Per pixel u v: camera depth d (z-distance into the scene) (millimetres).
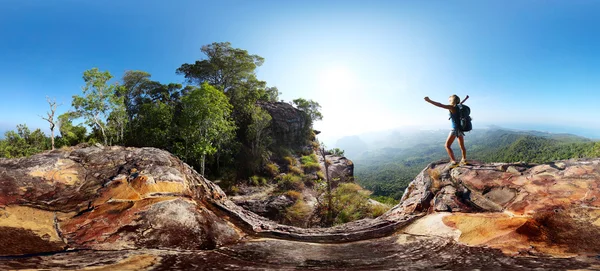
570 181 4965
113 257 3473
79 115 31188
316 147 56938
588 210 4246
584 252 3492
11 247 3377
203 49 53406
